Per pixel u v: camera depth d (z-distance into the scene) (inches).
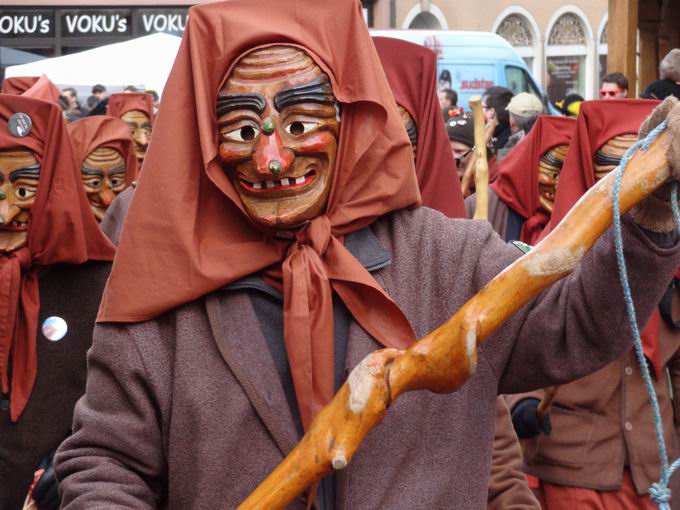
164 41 491.8
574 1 1013.8
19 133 169.2
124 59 479.2
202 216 104.9
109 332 103.3
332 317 101.6
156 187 103.6
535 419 163.8
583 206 92.6
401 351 93.6
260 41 103.7
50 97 264.5
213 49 104.4
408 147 105.4
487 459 102.3
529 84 595.8
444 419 100.8
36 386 167.6
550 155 225.0
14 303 167.6
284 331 101.0
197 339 101.5
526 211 227.3
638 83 458.6
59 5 834.2
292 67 103.0
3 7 835.4
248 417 99.2
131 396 102.2
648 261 94.0
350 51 105.3
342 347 102.2
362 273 101.4
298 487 92.6
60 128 171.0
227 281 101.7
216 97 104.1
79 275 171.3
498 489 143.3
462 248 104.0
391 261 104.3
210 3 105.2
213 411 99.5
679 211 94.4
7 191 168.9
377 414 91.8
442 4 952.3
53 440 167.3
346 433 91.8
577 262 92.1
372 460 98.9
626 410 166.7
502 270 101.8
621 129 179.5
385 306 101.3
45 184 170.4
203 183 105.1
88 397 104.7
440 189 177.5
